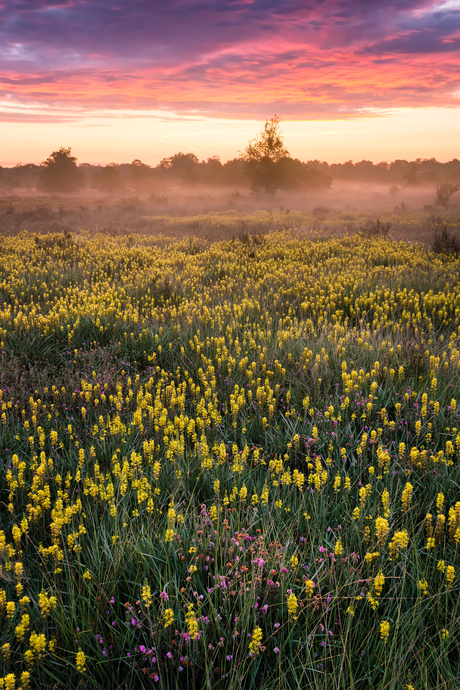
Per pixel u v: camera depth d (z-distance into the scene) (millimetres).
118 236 21375
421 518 2660
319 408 4027
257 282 9508
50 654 1796
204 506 2582
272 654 1903
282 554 2203
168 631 1903
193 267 11672
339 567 2170
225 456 2980
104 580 2162
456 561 2238
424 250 14711
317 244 16391
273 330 6426
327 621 1985
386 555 2227
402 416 3822
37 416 3969
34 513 2402
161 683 1722
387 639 1766
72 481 3066
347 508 2709
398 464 2963
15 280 9844
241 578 2066
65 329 6297
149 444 3098
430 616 2006
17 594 1997
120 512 2658
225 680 1805
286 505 2730
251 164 67875
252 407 4035
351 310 7023
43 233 25031
